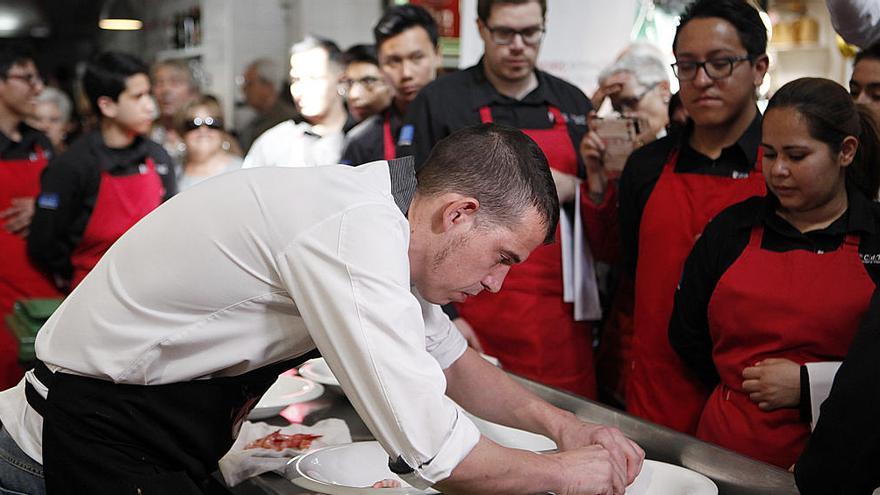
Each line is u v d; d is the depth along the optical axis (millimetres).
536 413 1747
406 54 3406
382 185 1423
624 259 2707
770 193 2045
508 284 2779
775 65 4953
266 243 1382
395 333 1290
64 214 3627
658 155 2500
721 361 2088
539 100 2914
